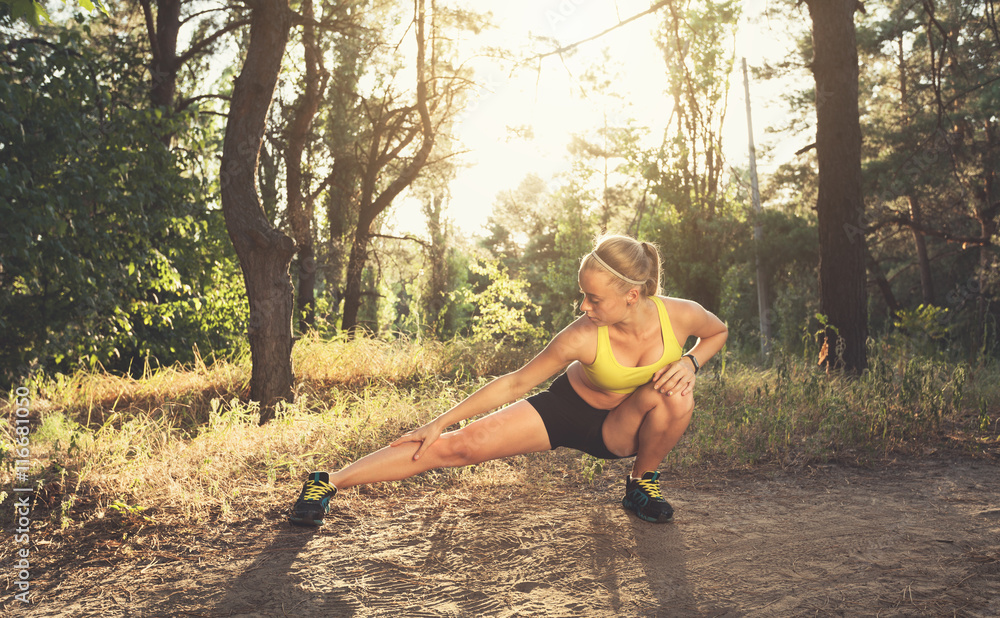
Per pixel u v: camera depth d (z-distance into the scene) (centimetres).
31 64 814
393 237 1953
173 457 416
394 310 2436
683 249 1614
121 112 949
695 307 305
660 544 296
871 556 278
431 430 302
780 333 2027
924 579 253
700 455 451
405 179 1719
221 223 1122
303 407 587
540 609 236
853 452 461
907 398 521
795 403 567
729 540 300
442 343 945
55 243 781
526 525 322
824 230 927
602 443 322
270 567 274
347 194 1877
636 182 1689
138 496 354
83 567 276
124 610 237
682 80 1402
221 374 762
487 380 726
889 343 845
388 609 237
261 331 640
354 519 334
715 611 232
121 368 1117
